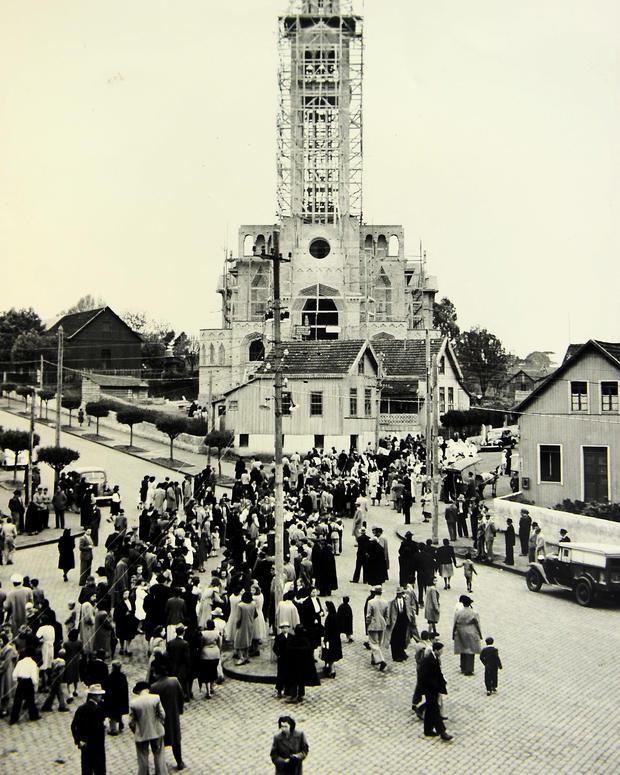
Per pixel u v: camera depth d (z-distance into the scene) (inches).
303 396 2276.1
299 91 3646.7
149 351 4079.7
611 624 919.0
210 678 689.6
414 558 970.7
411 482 1759.4
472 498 1552.7
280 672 690.2
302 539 1034.7
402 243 4168.3
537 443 1501.0
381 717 652.1
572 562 1021.2
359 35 3639.3
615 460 1429.6
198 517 1219.9
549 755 585.3
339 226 3558.1
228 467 2086.6
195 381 4079.7
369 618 773.3
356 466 1852.9
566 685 725.3
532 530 1216.8
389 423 2726.4
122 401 3221.0
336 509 1542.8
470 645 751.7
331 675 741.3
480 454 2460.6
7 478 1817.2
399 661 785.6
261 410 2299.5
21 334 3378.4
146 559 937.5
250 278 4060.0
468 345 4712.1
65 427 2618.1
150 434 2513.5
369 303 3907.5
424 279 4372.5
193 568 1037.2
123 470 1972.2
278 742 485.1
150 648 690.8
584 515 1327.5
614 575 975.6
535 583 1068.5
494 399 4291.3
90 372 3447.3
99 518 1253.7
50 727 630.5
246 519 1182.9
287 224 3508.9
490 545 1237.1
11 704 666.2
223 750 591.5
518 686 723.4
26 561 1159.0
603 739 612.7
